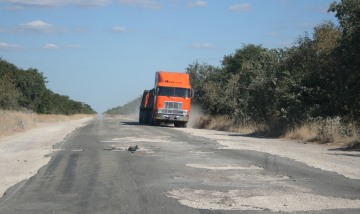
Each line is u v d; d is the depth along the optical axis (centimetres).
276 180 1118
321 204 862
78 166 1371
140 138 2430
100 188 1023
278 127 2762
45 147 1983
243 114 3547
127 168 1316
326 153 1717
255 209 823
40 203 881
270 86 3128
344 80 2430
